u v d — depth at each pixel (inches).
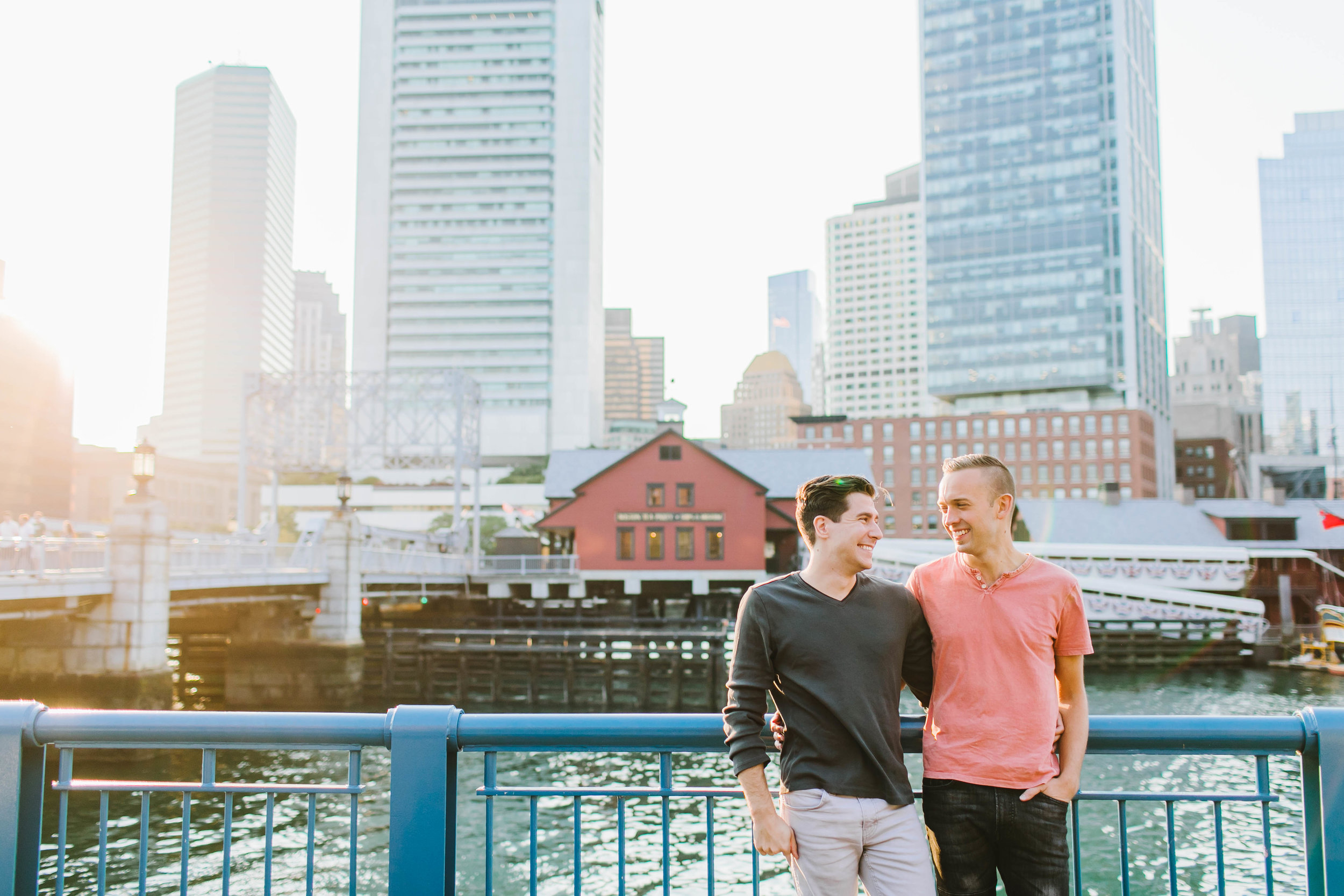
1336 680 1487.5
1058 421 4404.5
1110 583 1760.6
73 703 844.0
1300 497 5280.5
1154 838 650.2
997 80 5733.3
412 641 1362.0
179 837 629.3
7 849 138.8
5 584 722.8
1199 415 6520.7
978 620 134.6
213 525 6250.0
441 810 134.7
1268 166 7706.7
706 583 1887.3
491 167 5561.0
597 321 5802.2
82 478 5900.6
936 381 5674.2
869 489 137.1
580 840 138.4
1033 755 130.9
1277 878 575.8
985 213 5669.3
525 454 5334.6
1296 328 7524.6
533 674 1258.0
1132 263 5364.2
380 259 5506.9
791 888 550.9
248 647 1244.5
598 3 5974.4
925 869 129.3
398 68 5625.0
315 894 536.7
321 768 810.8
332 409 1991.9
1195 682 1473.9
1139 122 5782.5
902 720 144.5
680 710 1228.5
